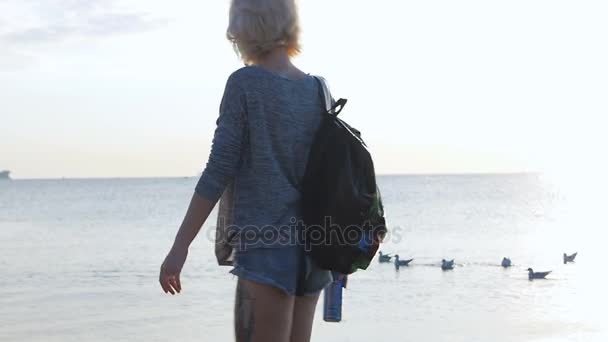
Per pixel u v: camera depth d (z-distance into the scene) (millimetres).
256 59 4176
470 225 71375
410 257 41812
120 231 66812
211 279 30859
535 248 48219
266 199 3994
